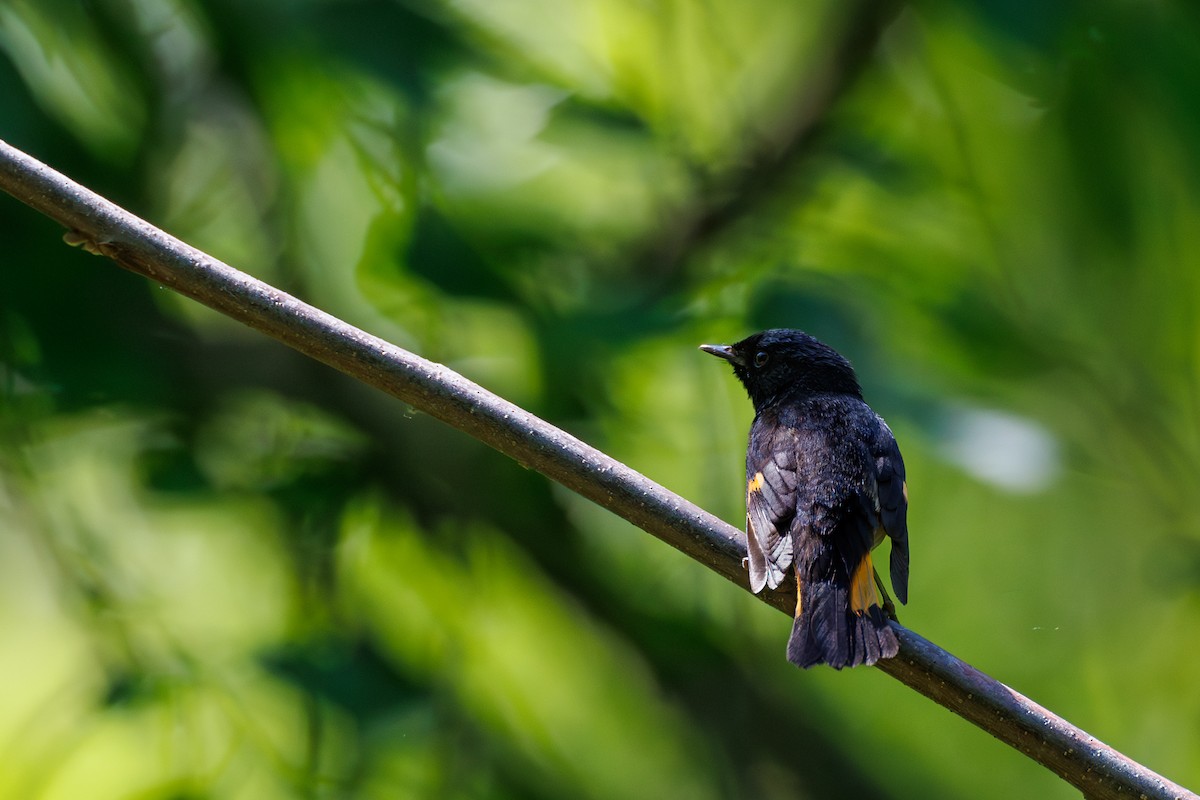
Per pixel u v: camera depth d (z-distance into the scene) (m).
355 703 9.88
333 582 10.84
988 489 12.82
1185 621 12.90
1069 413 12.09
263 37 10.03
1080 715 13.05
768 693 12.40
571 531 11.73
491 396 6.85
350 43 9.95
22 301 9.90
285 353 11.02
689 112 12.01
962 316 11.28
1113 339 12.10
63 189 6.68
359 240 12.00
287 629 10.88
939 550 13.14
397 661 10.48
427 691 10.48
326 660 10.01
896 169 11.66
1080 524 13.03
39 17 10.36
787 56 12.27
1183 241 11.91
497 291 10.16
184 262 6.75
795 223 11.89
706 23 11.98
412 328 11.13
